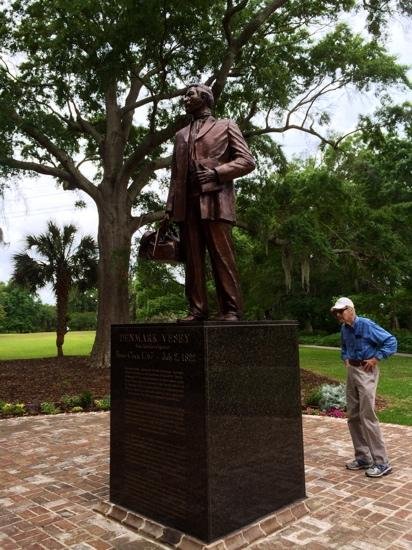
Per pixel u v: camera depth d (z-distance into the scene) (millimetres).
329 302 33219
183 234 4395
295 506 4078
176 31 12539
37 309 67188
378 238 17688
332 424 7754
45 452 6387
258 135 16938
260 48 14672
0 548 3623
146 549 3576
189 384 3648
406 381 12750
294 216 16281
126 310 15953
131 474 4113
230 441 3635
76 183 16672
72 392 11711
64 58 13383
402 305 23500
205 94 4383
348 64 14969
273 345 4098
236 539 3533
